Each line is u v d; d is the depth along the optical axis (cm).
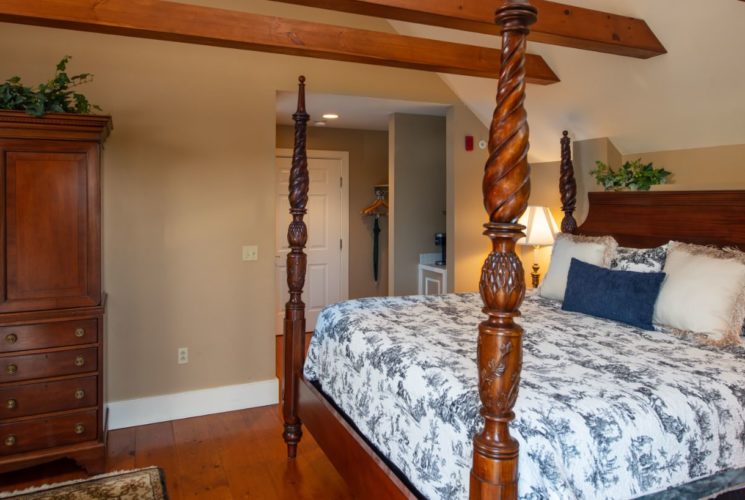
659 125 345
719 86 291
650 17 285
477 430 146
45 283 271
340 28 301
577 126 398
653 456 150
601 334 239
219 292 366
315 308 601
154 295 349
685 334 233
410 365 191
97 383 283
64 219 273
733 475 165
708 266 239
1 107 259
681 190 319
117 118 334
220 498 262
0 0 231
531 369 184
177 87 348
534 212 418
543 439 138
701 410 161
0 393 264
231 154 364
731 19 257
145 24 257
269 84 373
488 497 129
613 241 301
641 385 169
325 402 256
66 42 321
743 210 265
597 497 140
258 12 372
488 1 252
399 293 522
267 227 377
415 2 239
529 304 310
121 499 259
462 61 332
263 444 322
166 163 348
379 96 416
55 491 265
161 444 320
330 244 604
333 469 292
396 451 188
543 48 354
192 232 357
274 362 387
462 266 467
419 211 523
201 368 365
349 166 605
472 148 461
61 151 271
